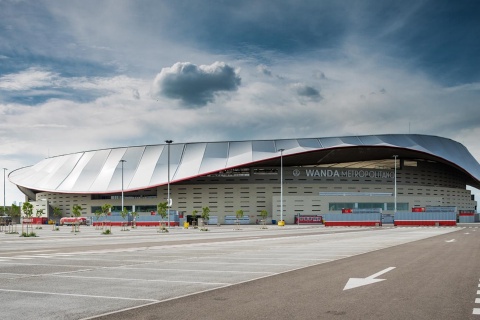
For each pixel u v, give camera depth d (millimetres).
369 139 108000
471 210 136250
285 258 20547
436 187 119438
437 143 118250
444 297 10406
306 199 106500
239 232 60031
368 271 15305
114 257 21797
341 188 108875
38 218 117938
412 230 61656
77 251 26172
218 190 108938
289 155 103312
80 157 125875
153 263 18688
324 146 104812
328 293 11008
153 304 9867
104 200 116062
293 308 9250
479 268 16156
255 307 9383
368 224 84062
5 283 13211
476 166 127312
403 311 8898
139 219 95500
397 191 111875
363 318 8328
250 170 108500
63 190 115188
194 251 25547
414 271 15258
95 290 11828
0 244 34719
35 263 19062
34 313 9078
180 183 110812
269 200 107438
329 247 28125
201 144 113938
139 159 116438
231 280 13438
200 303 9898
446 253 22875
